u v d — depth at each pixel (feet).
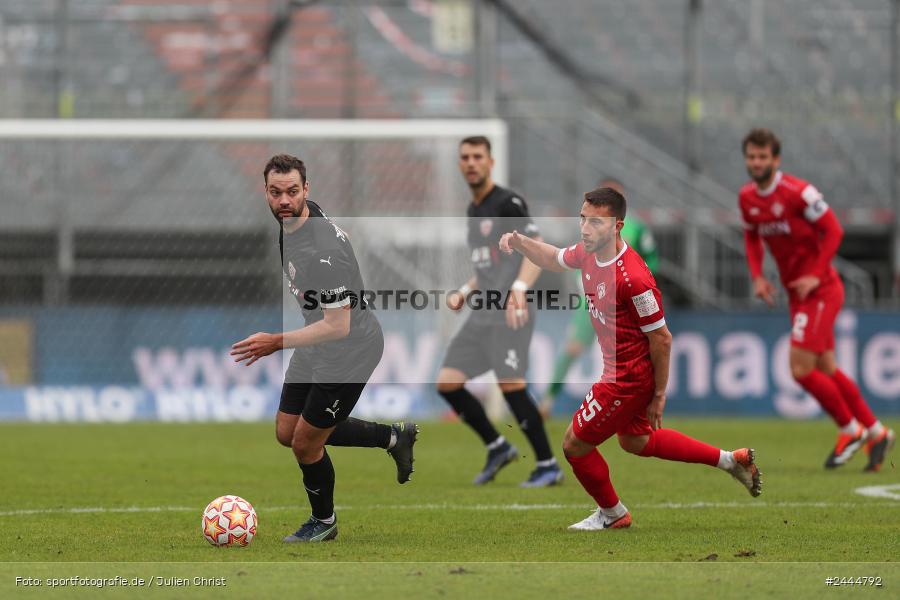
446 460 119.34
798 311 111.55
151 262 196.75
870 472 108.06
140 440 138.82
